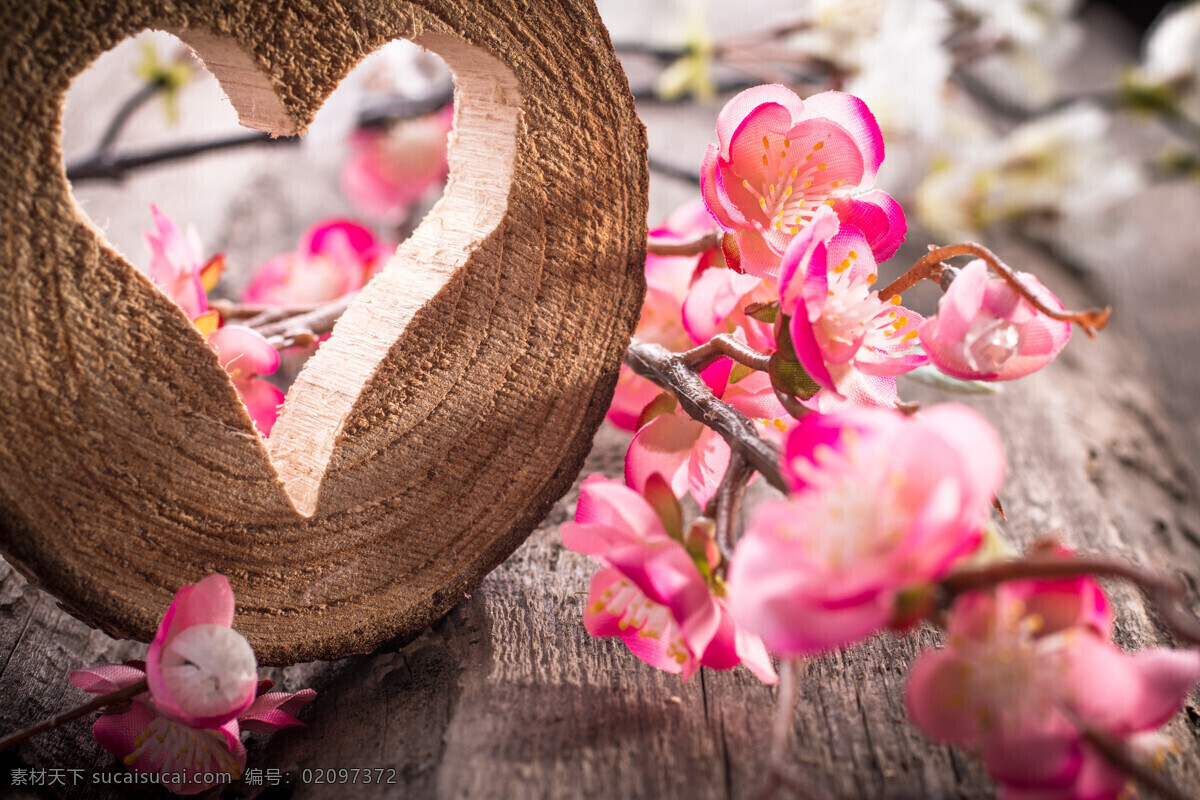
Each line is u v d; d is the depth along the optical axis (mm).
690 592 365
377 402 387
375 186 670
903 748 386
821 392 399
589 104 392
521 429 405
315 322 476
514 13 381
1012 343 386
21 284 354
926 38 673
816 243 380
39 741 401
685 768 381
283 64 366
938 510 333
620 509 371
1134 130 978
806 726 391
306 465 387
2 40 346
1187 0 1162
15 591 437
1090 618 356
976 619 347
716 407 393
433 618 410
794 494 355
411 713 401
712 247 435
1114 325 750
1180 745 396
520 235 392
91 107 738
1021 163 690
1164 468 561
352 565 395
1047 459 515
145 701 381
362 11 368
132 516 372
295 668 421
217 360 371
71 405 362
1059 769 344
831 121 401
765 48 694
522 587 436
